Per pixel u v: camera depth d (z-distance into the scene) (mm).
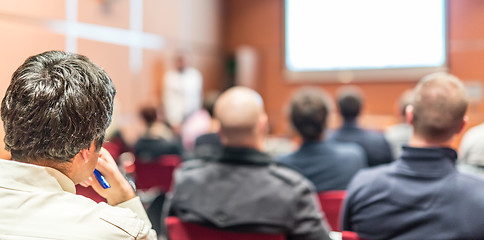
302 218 1499
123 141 3613
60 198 829
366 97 7266
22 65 869
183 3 6988
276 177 1530
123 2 5652
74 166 870
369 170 1542
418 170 1411
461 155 2771
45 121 804
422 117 1441
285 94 7871
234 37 8258
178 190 1605
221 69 8148
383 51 7121
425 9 6840
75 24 4863
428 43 6852
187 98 6469
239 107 1615
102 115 856
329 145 2354
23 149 820
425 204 1372
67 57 879
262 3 8016
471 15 6645
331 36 7438
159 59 6426
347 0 7301
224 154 1585
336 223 2043
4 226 781
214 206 1516
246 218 1483
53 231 791
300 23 7645
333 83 7469
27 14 4242
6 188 805
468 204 1333
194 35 7305
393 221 1421
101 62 5285
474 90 6559
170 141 3812
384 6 7078
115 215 859
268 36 7988
